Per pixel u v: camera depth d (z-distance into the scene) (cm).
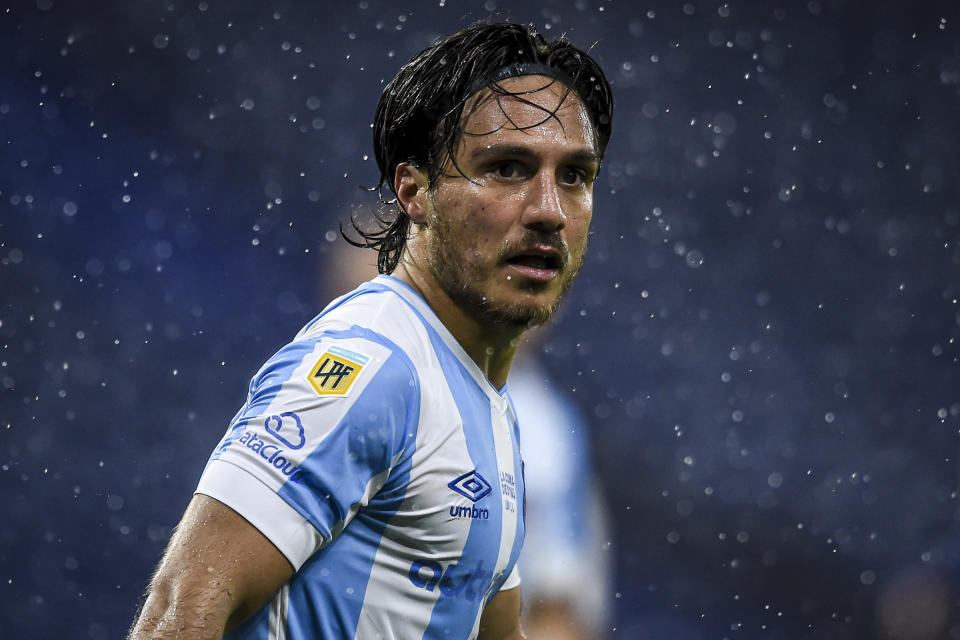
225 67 4725
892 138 5062
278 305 4150
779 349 4416
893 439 4134
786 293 4659
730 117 5050
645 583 3069
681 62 5194
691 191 4925
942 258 4784
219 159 4578
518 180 777
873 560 3362
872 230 4862
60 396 3606
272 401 723
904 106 5122
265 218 4406
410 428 743
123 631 2838
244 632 729
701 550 3188
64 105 4509
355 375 729
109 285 4012
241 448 708
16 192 4234
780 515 3566
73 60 4566
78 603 2894
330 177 4631
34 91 4494
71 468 3384
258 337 4028
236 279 4191
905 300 4659
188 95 4634
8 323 3791
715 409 4150
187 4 4709
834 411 4209
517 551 853
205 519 692
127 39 4650
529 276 772
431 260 809
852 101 5122
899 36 5203
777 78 5162
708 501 3425
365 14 4912
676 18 5219
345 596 742
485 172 780
